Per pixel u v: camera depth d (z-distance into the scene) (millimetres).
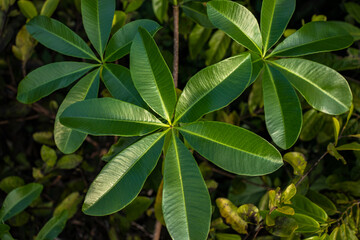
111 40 786
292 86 756
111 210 691
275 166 698
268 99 752
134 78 720
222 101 714
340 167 981
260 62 766
